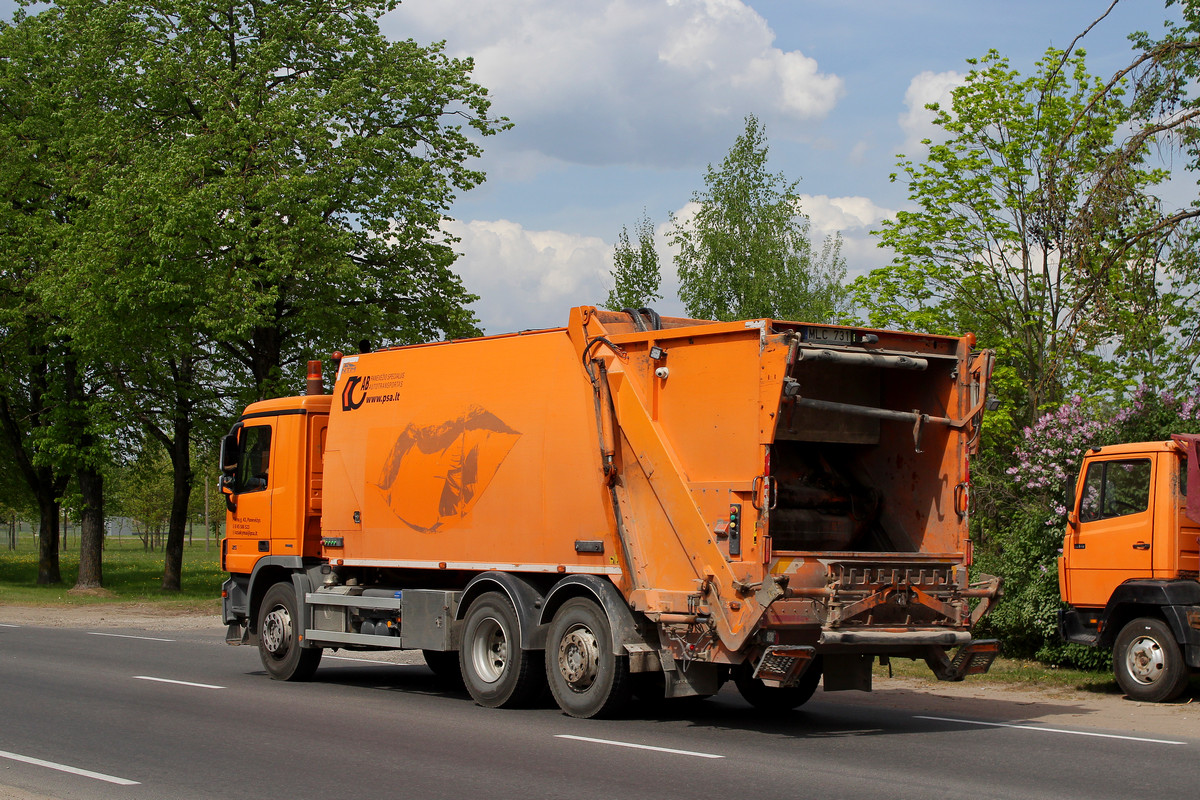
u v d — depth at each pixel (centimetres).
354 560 1308
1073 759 846
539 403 1113
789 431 1021
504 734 949
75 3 2944
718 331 973
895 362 991
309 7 2948
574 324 1091
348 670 1536
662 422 1015
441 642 1170
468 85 3059
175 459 3522
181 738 925
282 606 1391
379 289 2994
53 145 3259
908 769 798
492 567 1140
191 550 8412
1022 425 2120
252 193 2680
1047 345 2089
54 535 4053
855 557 960
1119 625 1267
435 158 3056
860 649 956
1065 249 1600
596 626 1027
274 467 1430
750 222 3400
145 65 2848
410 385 1267
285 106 2703
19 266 3378
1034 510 1598
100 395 3462
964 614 1013
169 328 2891
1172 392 1623
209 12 2886
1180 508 1223
